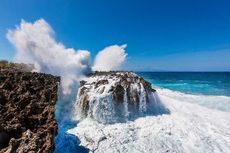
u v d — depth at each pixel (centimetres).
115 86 1452
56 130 779
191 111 1598
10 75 1161
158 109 1597
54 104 972
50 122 795
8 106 831
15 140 632
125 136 1120
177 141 1071
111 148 983
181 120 1385
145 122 1342
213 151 965
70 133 1131
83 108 1412
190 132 1188
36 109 865
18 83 1073
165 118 1422
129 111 1460
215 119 1423
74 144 1007
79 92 1514
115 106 1415
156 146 1013
